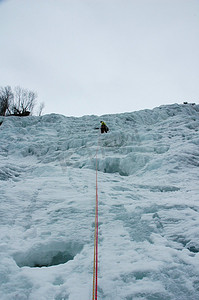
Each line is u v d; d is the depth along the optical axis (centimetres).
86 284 206
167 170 773
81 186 578
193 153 899
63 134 1397
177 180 675
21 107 2725
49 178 661
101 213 385
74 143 1183
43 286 203
